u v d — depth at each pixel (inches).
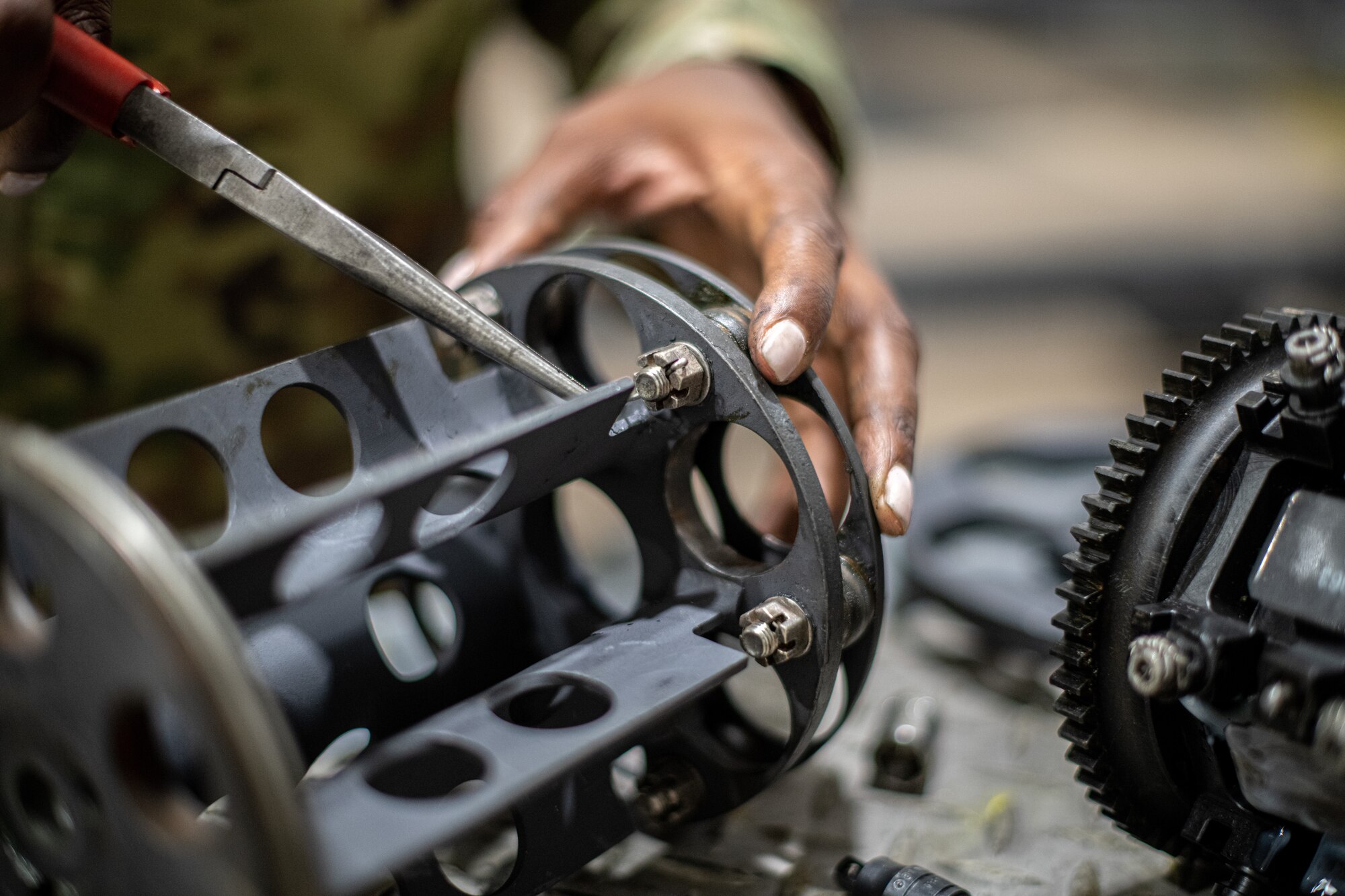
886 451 28.4
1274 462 22.1
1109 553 24.0
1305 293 100.4
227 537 22.1
